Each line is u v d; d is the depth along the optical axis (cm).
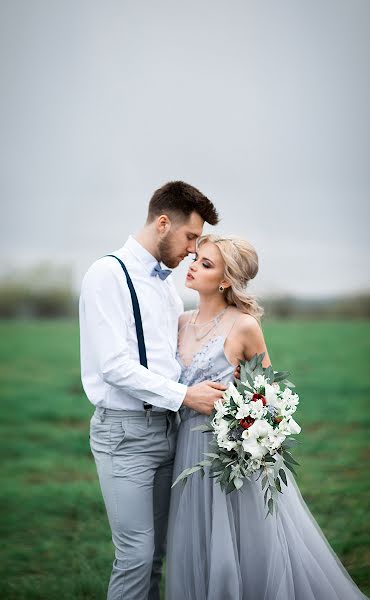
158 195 255
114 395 242
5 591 307
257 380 229
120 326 239
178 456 249
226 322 250
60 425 620
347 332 871
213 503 239
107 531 381
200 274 249
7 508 422
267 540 239
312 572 246
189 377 248
